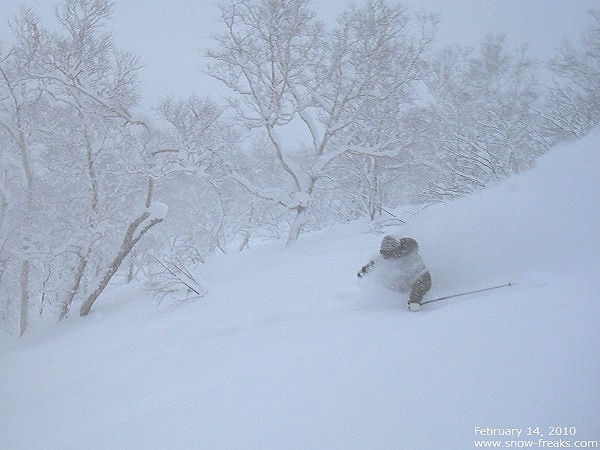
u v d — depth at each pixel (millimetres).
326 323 5199
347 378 3299
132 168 15359
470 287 5211
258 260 14016
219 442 2861
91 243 15367
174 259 11516
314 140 16328
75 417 4387
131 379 5211
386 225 14195
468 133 16406
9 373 8500
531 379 2699
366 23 15297
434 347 3463
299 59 15484
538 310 3699
